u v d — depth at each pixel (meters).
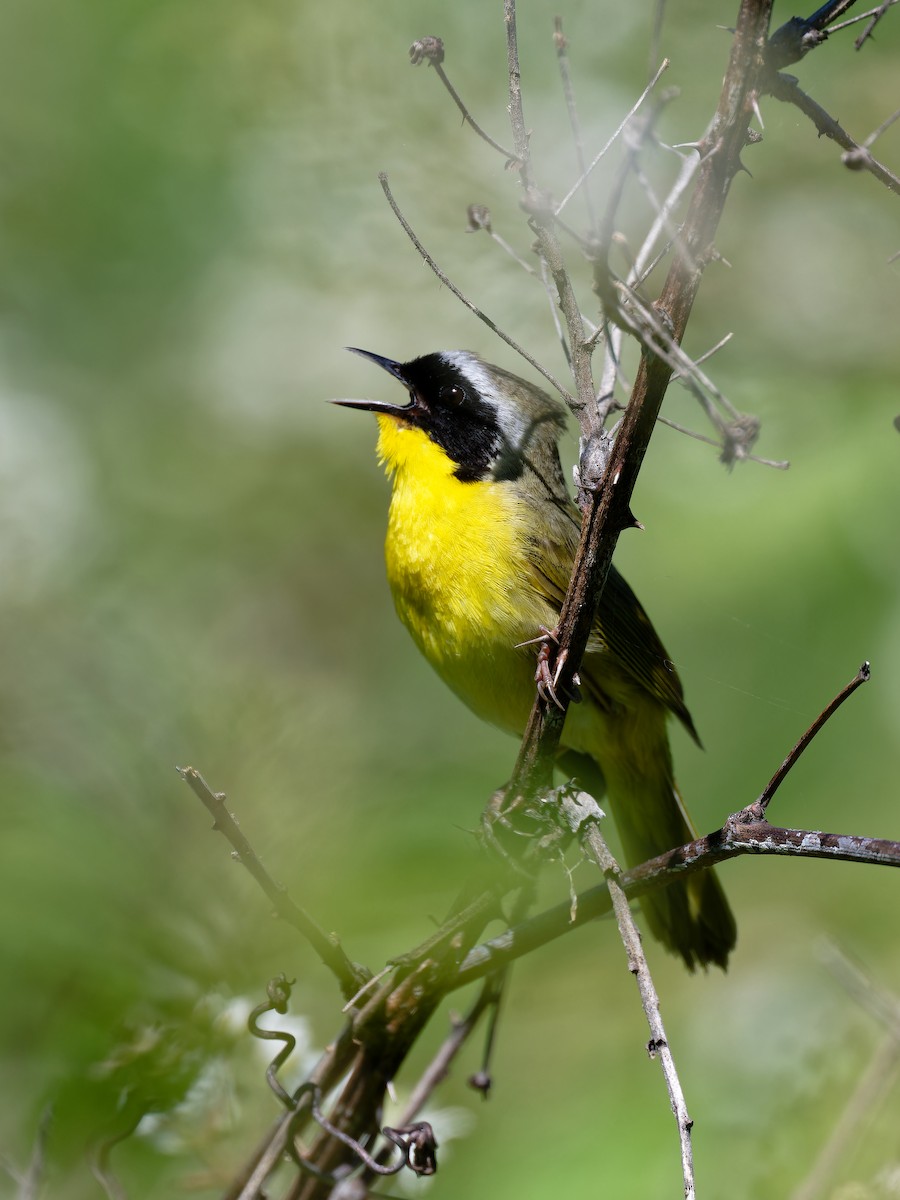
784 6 12.03
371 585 13.99
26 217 13.61
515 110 5.32
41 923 6.74
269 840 7.14
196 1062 6.40
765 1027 9.51
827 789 11.23
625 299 4.97
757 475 11.16
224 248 13.33
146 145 13.29
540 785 5.95
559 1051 10.71
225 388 13.54
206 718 8.04
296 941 6.79
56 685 9.05
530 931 5.84
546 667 5.79
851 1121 7.29
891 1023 7.57
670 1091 4.74
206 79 13.00
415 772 7.80
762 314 12.21
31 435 12.45
